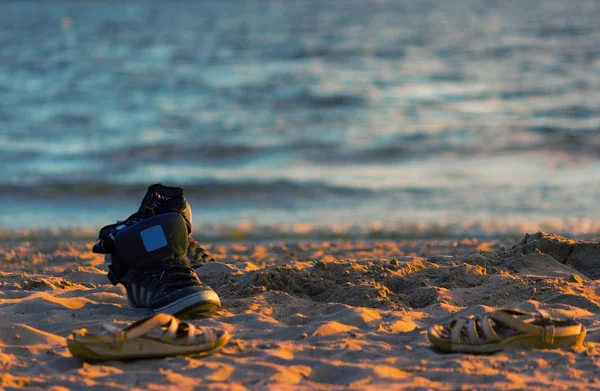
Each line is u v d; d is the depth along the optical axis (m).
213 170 35.84
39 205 28.42
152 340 7.28
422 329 8.30
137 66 86.44
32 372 6.95
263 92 63.22
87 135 45.84
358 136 43.53
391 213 25.73
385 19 191.12
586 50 93.25
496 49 97.56
